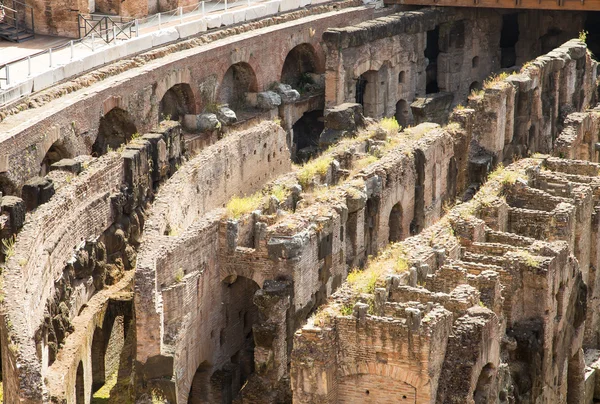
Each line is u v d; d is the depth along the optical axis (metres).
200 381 89.50
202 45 138.62
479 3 167.38
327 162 106.50
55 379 81.94
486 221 90.38
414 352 68.56
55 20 135.12
